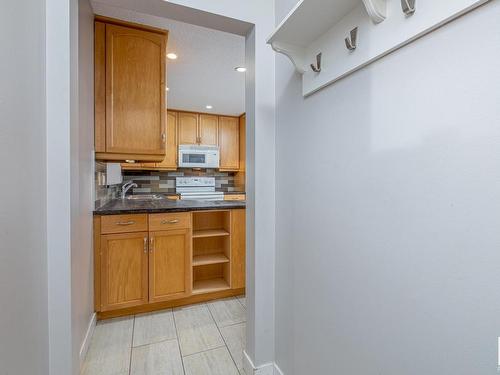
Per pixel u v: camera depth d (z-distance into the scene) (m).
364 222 0.83
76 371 1.25
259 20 1.37
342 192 0.93
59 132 1.09
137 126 2.12
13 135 0.79
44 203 1.04
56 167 1.08
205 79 3.17
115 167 3.23
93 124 1.95
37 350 0.97
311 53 1.06
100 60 2.02
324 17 0.88
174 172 4.96
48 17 1.07
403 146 0.70
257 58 1.38
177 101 4.07
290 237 1.28
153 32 2.16
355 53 0.83
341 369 0.94
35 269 0.95
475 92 0.54
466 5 0.53
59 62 1.08
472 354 0.55
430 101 0.62
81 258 1.47
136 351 1.68
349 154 0.89
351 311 0.89
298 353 1.21
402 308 0.71
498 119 0.50
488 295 0.52
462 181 0.56
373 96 0.79
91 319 1.83
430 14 0.60
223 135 4.91
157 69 2.17
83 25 1.54
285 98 1.31
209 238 2.66
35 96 0.95
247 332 1.49
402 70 0.69
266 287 1.42
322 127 1.03
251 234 1.44
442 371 0.61
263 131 1.39
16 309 0.80
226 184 5.38
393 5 0.69
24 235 0.86
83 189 1.54
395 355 0.73
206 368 1.54
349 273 0.90
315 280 1.09
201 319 2.08
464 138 0.56
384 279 0.76
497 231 0.51
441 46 0.60
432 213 0.63
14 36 0.79
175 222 2.21
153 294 2.15
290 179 1.27
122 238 2.05
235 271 2.45
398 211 0.71
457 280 0.58
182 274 2.25
